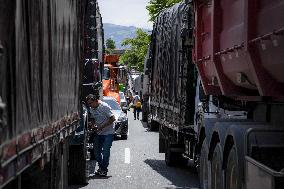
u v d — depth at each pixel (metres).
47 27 10.11
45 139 9.59
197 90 21.59
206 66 17.53
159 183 22.30
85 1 19.70
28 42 8.20
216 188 14.70
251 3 12.09
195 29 18.47
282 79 11.02
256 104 14.95
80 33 17.92
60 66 12.18
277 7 10.44
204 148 16.31
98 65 29.83
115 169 26.44
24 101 7.88
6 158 6.57
